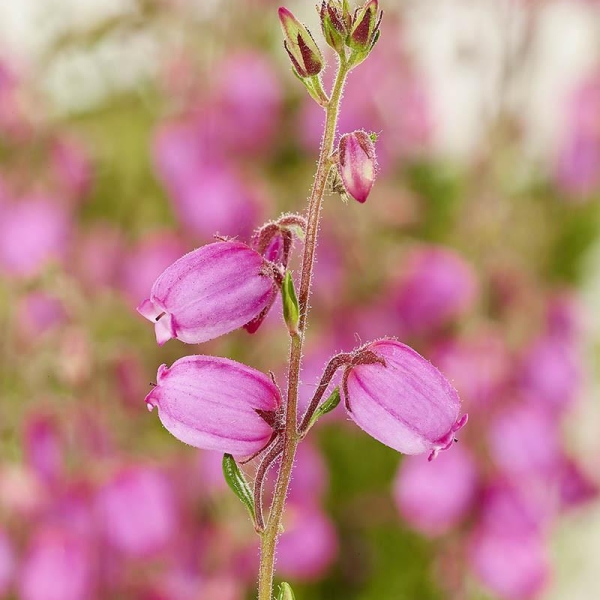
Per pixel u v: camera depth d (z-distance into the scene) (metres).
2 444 0.33
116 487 0.31
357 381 0.23
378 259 0.37
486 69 0.38
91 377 0.31
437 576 0.36
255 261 0.23
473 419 0.34
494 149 0.38
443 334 0.38
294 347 0.23
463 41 0.38
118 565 0.31
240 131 0.37
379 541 0.38
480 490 0.33
